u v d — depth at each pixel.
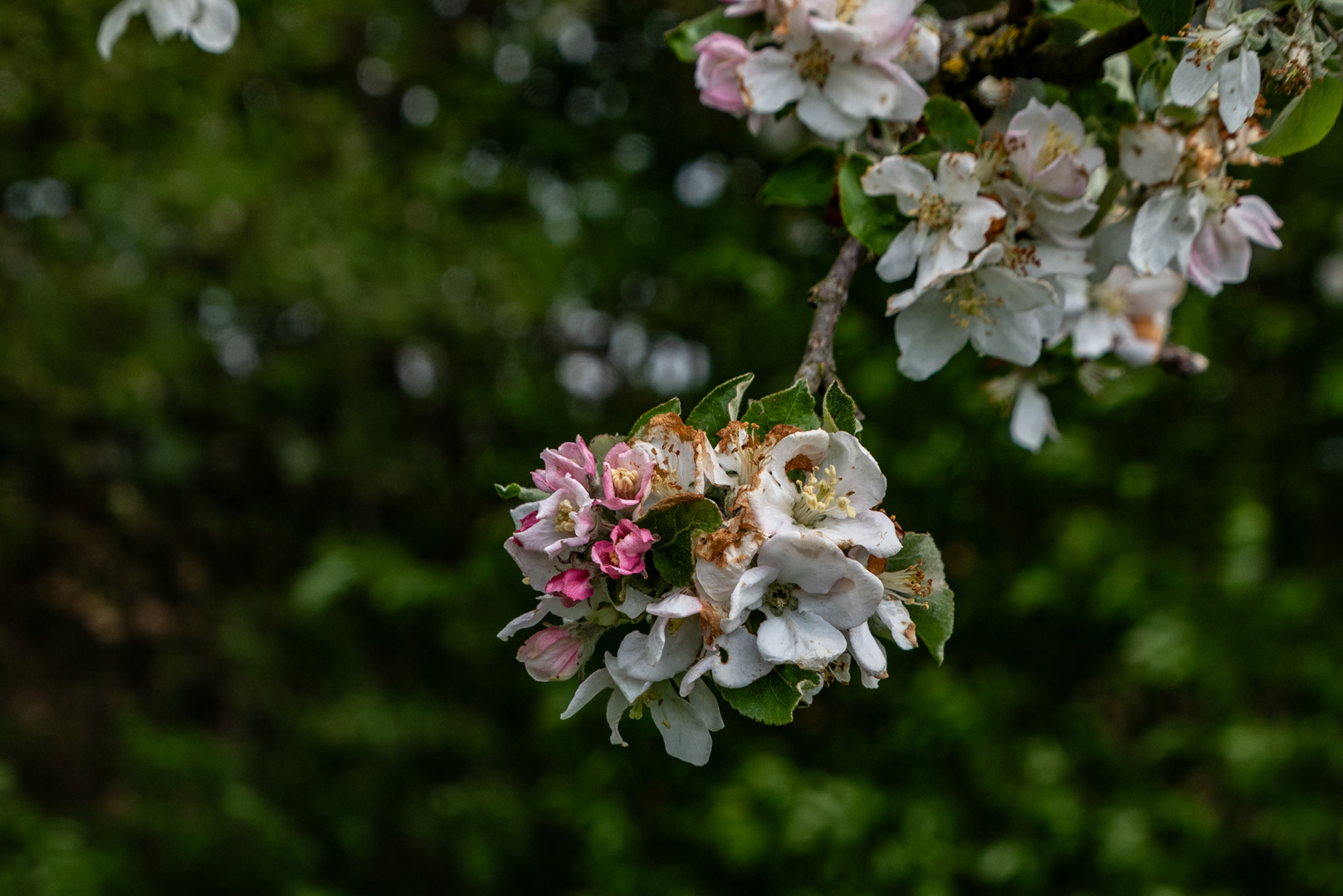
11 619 6.27
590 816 4.62
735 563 1.09
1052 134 1.50
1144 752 4.53
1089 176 1.49
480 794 5.58
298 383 6.52
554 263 5.76
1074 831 4.18
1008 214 1.53
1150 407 4.53
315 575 5.40
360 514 6.66
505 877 5.66
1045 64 1.67
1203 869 4.39
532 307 5.71
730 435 1.17
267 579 6.76
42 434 5.82
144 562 6.36
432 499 6.73
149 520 6.26
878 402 4.39
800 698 1.11
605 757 4.71
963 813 4.51
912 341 1.57
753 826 4.29
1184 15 1.41
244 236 5.92
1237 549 4.15
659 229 5.35
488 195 5.96
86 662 6.42
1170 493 4.56
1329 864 4.19
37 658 6.34
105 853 5.54
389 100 6.98
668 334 5.52
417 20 6.20
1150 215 1.61
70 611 6.17
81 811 6.14
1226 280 1.65
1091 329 1.97
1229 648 4.22
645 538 1.11
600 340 6.18
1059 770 4.26
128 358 5.82
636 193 5.38
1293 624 4.30
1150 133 1.60
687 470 1.16
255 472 6.89
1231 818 4.78
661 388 5.61
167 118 5.53
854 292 4.49
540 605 1.16
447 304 6.04
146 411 5.89
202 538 6.57
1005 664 4.66
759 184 5.21
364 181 6.07
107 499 6.16
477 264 5.86
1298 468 4.65
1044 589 4.25
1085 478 4.27
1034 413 2.11
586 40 5.82
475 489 6.32
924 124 1.66
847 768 4.59
